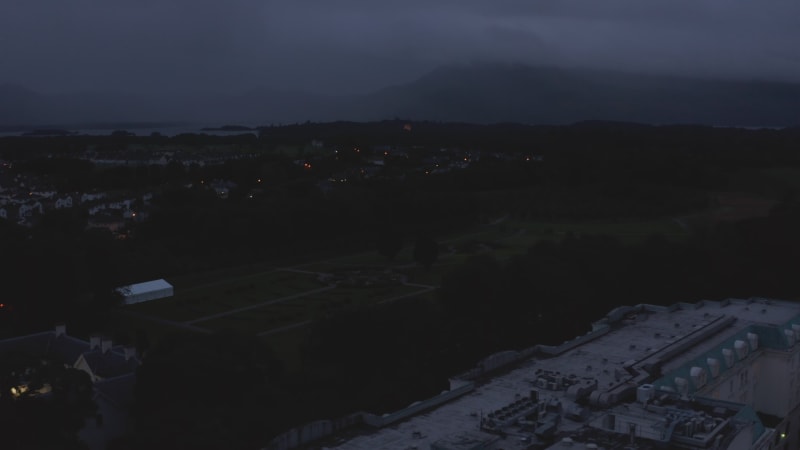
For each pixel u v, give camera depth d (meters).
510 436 107.25
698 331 163.12
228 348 164.75
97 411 161.12
